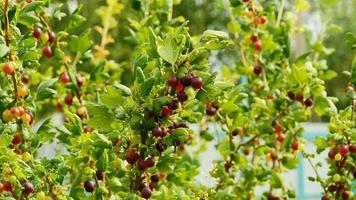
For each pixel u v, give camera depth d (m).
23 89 0.97
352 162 1.07
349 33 1.10
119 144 0.87
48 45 1.13
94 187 0.93
